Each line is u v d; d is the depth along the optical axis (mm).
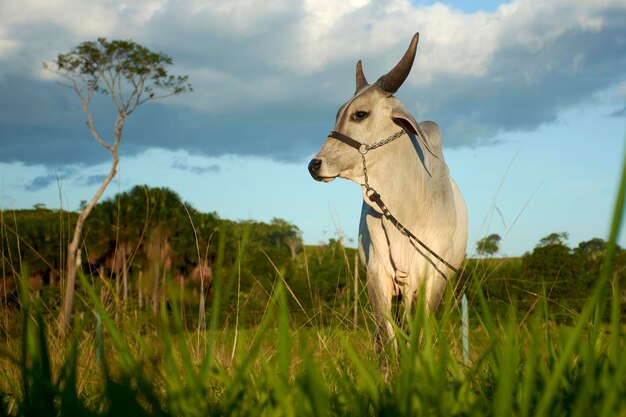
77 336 1211
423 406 1079
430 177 5277
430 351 1436
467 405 1297
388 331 3289
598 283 964
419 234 5215
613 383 976
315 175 5082
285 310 1188
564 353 994
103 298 2973
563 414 1240
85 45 23766
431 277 5137
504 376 946
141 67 24109
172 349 1201
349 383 1538
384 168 5129
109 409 976
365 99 5121
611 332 1169
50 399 1161
